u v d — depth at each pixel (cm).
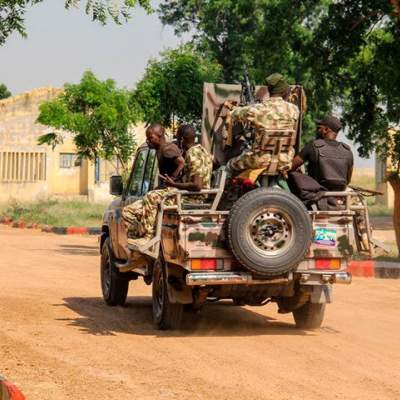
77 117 4675
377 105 3266
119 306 1836
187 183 1423
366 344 1407
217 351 1327
